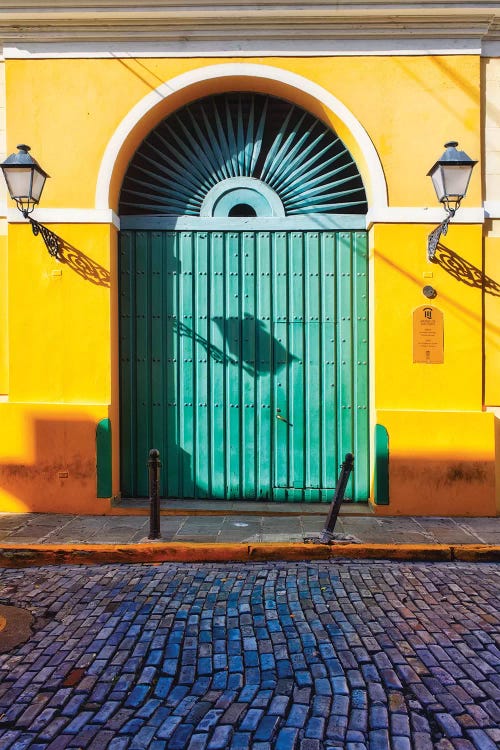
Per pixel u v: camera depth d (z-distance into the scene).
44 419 6.02
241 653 3.30
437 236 5.74
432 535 5.34
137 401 6.45
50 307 6.11
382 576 4.53
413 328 6.08
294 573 4.61
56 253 6.07
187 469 6.43
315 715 2.71
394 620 3.71
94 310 6.10
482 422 5.98
